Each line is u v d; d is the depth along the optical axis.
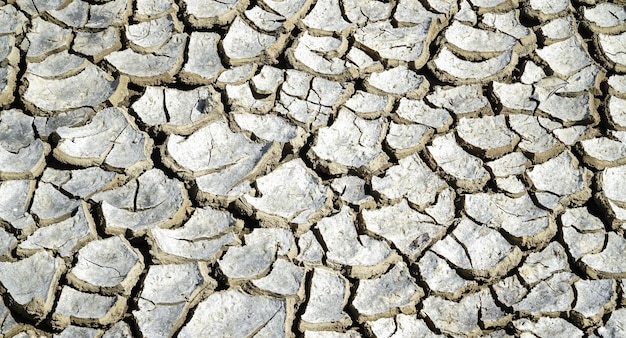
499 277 2.35
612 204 2.46
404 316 2.27
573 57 2.79
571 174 2.53
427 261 2.37
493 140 2.59
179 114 2.62
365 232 2.41
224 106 2.65
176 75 2.70
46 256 2.31
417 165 2.55
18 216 2.39
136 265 2.29
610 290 2.31
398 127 2.62
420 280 2.34
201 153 2.55
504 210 2.46
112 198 2.45
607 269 2.36
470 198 2.48
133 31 2.80
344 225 2.43
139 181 2.48
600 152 2.57
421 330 2.26
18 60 2.74
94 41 2.78
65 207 2.41
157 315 2.23
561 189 2.50
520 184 2.51
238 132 2.59
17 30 2.79
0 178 2.47
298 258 2.36
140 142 2.54
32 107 2.63
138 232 2.36
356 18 2.86
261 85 2.67
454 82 2.72
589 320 2.26
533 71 2.75
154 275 2.29
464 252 2.38
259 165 2.52
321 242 2.39
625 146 2.59
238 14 2.85
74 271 2.28
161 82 2.70
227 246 2.36
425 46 2.79
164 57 2.74
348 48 2.79
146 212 2.42
